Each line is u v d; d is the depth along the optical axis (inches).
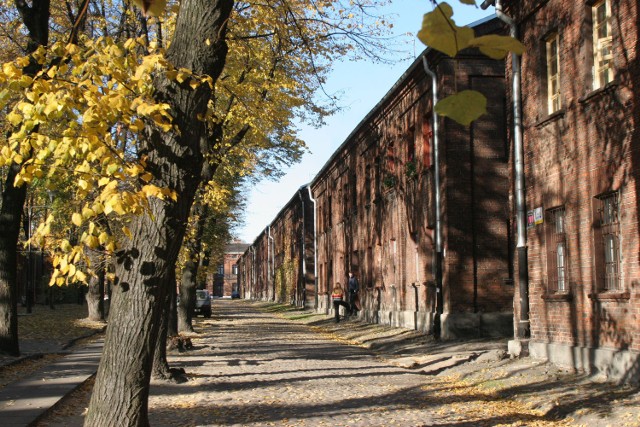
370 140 1343.5
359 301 1480.1
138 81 249.8
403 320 1088.2
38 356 724.7
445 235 880.3
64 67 252.2
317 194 2116.1
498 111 886.4
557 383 490.6
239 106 631.8
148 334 253.6
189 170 260.1
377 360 750.5
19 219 704.4
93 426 250.4
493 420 398.9
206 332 1252.5
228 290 5984.3
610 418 376.2
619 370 465.4
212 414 420.5
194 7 267.9
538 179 605.3
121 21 681.6
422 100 983.0
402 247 1114.1
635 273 461.7
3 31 656.4
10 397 454.9
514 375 542.9
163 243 253.8
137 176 239.0
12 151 235.3
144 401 254.2
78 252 235.9
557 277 582.2
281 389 525.7
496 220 882.8
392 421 396.2
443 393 502.9
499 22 822.5
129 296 252.8
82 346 886.4
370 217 1368.1
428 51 874.8
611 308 489.4
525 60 632.4
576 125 540.4
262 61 655.1
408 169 1019.3
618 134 484.4
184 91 262.2
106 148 232.2
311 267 2298.2
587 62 526.0
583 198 529.0
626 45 474.6
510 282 875.4
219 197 811.4
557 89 589.0
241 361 735.7
